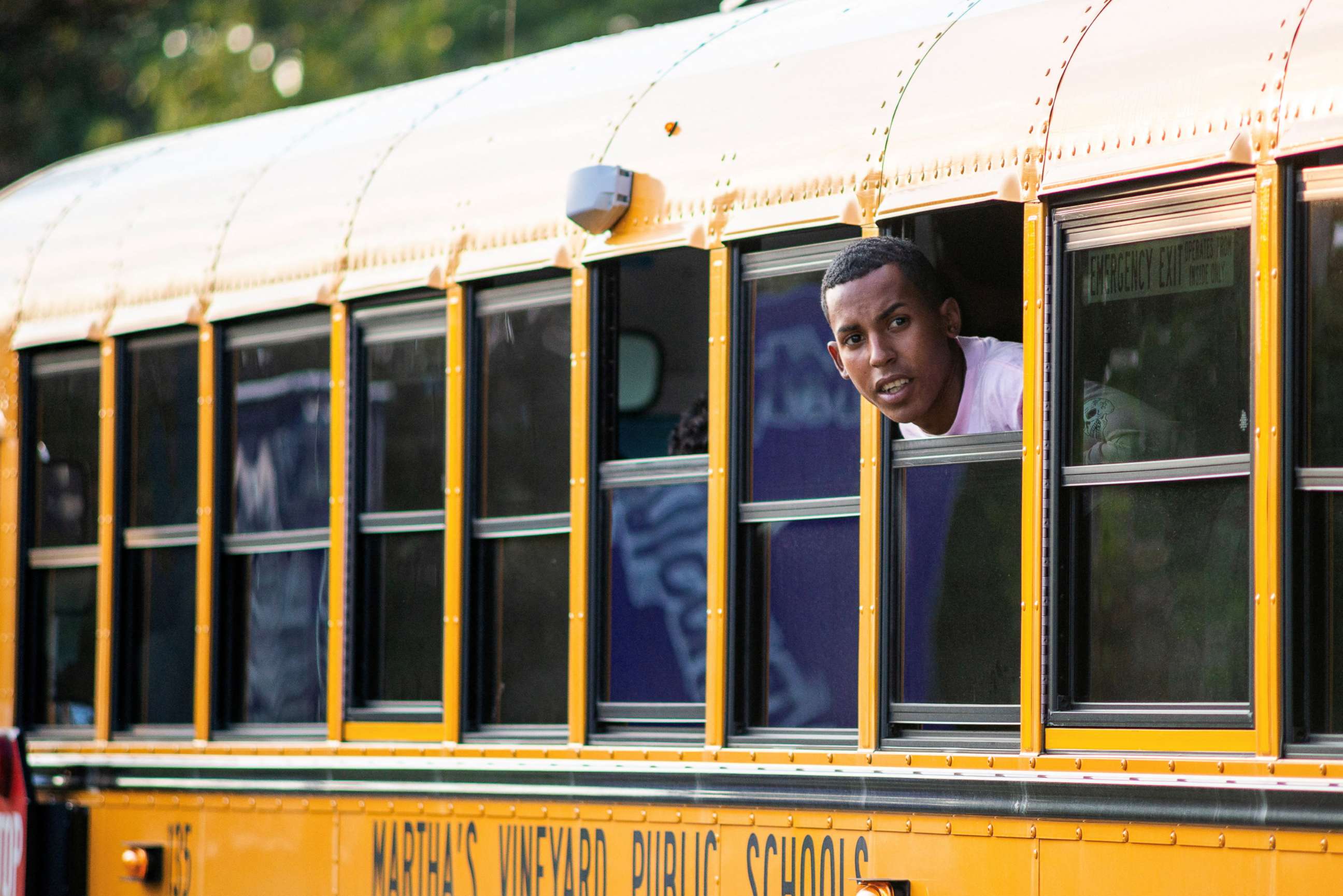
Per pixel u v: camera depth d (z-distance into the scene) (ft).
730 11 48.96
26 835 55.57
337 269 49.39
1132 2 36.58
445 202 47.39
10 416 59.26
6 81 159.84
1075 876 34.22
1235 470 32.94
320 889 48.24
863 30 41.75
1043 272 35.58
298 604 50.19
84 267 58.03
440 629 46.26
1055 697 34.86
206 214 54.75
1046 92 36.24
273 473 51.19
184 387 54.08
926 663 37.17
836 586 39.01
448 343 46.44
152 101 156.97
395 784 46.57
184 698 53.31
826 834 38.04
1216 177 33.50
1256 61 33.47
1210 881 32.42
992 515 36.45
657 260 56.59
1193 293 33.71
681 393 57.11
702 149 41.98
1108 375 34.73
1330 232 32.37
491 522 45.50
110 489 55.57
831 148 39.27
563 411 43.98
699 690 41.04
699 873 40.11
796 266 40.11
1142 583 34.12
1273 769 31.76
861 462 38.29
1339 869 30.96
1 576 59.21
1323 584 32.04
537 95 48.37
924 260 37.50
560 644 43.86
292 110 59.52
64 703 57.31
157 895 52.70
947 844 36.11
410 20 141.38
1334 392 32.17
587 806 42.37
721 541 40.47
